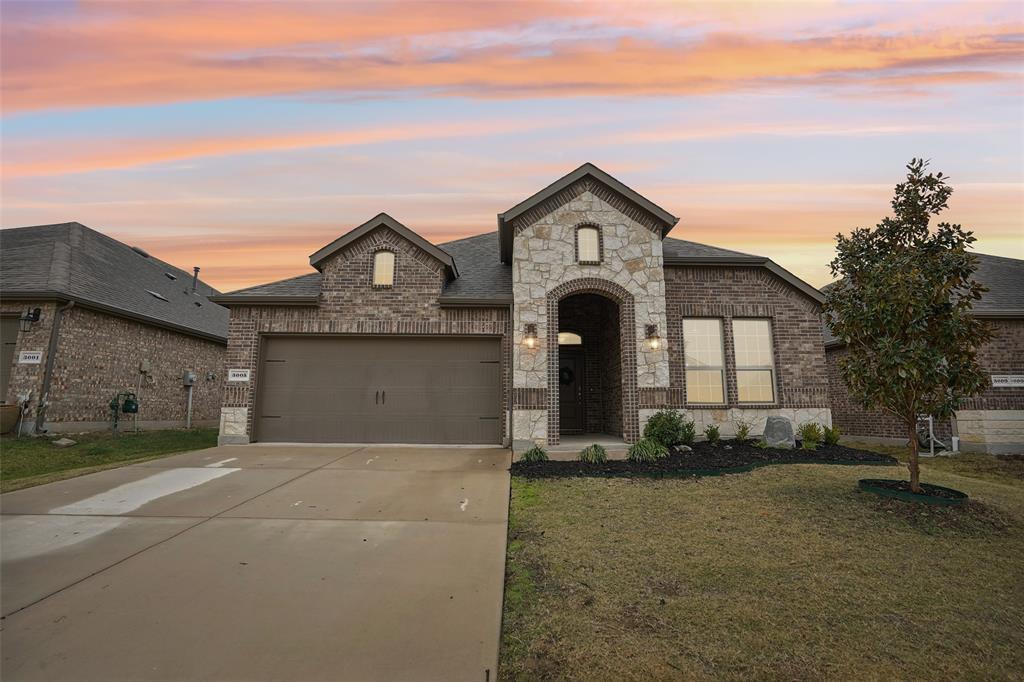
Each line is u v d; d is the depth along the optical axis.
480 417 10.94
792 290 11.31
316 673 2.54
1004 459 11.19
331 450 10.01
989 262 15.31
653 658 2.71
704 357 11.12
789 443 9.57
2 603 3.30
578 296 13.49
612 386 11.95
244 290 11.38
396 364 11.12
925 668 2.64
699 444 9.79
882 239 6.42
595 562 4.14
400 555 4.27
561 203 10.64
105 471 7.71
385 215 11.23
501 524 5.16
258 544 4.52
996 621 3.18
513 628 3.06
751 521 5.23
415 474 7.66
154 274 18.38
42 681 2.44
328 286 11.17
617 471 7.72
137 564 4.01
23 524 5.03
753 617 3.20
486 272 12.80
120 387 13.98
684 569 3.99
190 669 2.56
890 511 5.51
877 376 5.91
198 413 17.61
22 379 11.60
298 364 11.10
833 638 2.94
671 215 10.53
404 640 2.88
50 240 14.63
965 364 5.75
